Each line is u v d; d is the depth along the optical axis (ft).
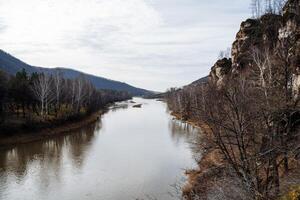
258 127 38.86
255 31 164.96
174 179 89.97
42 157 123.34
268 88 44.73
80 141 157.79
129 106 470.80
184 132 178.29
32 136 161.48
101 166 108.58
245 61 131.44
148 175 96.32
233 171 37.96
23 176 98.94
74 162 114.93
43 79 215.51
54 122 190.29
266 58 75.77
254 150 38.65
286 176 38.75
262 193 33.01
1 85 168.86
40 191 85.66
